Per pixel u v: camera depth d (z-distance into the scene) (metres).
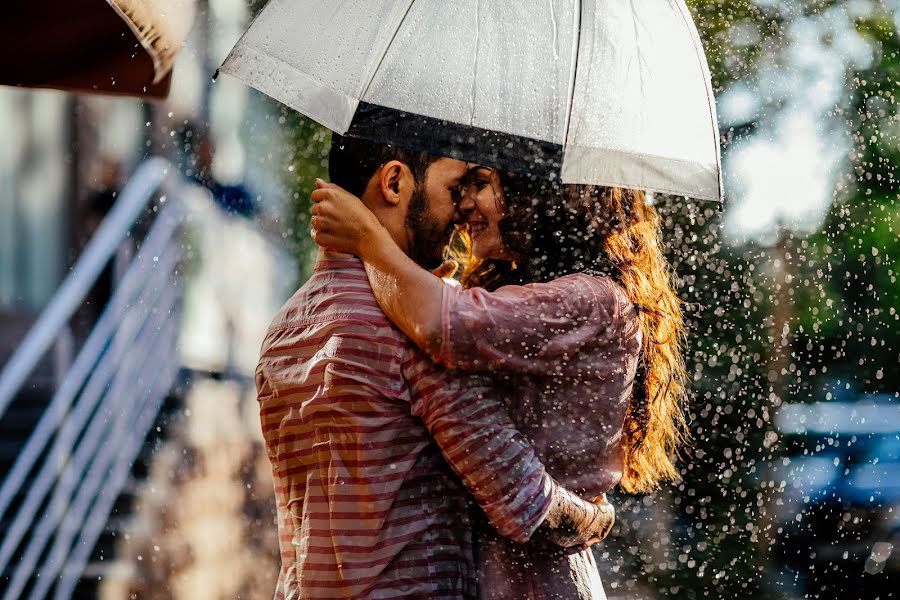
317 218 3.11
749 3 10.27
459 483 3.08
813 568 9.99
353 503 2.96
